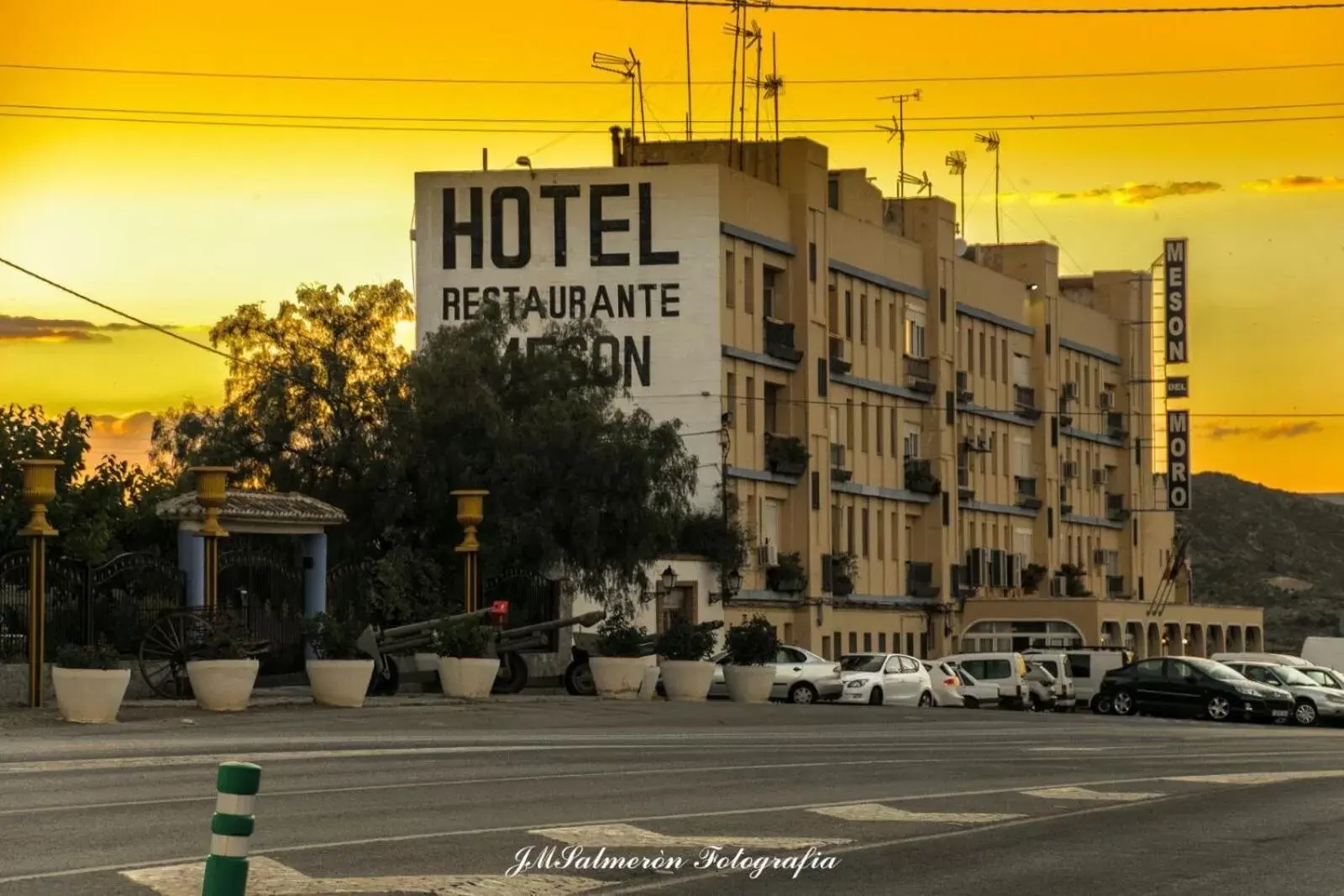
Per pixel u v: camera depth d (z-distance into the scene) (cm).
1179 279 11006
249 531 4341
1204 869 1730
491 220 7600
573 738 3353
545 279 7569
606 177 7562
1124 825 2077
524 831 1866
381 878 1545
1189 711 6400
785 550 8088
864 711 4956
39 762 2488
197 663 3703
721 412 7488
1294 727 5809
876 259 8844
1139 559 12000
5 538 4281
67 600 3775
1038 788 2508
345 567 4712
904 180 9606
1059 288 11981
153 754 2634
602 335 7519
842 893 1559
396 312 6456
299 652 4456
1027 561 10575
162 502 4350
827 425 8256
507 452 5738
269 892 1460
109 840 1717
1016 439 10450
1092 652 7912
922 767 2827
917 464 9250
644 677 5091
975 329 9925
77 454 4481
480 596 5478
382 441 5844
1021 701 7194
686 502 6088
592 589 5794
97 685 3347
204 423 6431
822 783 2498
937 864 1733
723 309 7569
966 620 9638
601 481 5784
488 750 2916
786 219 8094
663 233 7531
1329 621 19612
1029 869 1711
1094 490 11450
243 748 2781
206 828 1802
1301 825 2102
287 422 6238
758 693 5466
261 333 6400
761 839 1862
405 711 3947
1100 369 11625
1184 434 10931
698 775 2559
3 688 3588
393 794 2169
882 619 8806
